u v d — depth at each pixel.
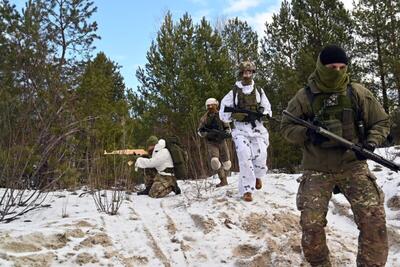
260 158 6.17
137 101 17.00
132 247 4.55
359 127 3.57
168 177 7.15
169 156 7.24
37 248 4.13
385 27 20.64
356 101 3.59
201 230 5.03
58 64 11.59
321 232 3.50
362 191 3.48
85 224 4.88
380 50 20.97
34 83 6.96
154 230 5.06
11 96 6.22
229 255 4.48
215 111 7.43
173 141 7.47
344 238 4.97
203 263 4.38
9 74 8.72
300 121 3.59
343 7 19.22
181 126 15.34
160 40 18.00
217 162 7.09
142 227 5.08
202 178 8.13
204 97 16.27
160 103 16.44
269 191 6.49
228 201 5.84
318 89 3.64
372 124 3.62
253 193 6.27
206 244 4.68
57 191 7.12
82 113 8.29
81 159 7.14
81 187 7.46
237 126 6.10
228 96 6.17
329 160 3.55
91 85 11.33
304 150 3.71
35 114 6.13
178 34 18.06
